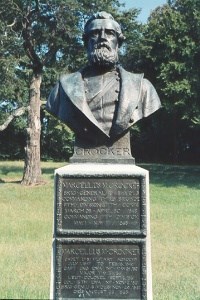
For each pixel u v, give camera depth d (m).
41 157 43.50
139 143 39.66
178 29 26.36
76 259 6.00
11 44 21.95
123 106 6.13
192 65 25.81
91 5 22.44
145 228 6.00
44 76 25.41
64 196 6.06
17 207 16.53
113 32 6.46
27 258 9.73
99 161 6.25
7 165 35.06
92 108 6.30
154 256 10.00
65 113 6.30
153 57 27.39
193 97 25.36
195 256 10.03
